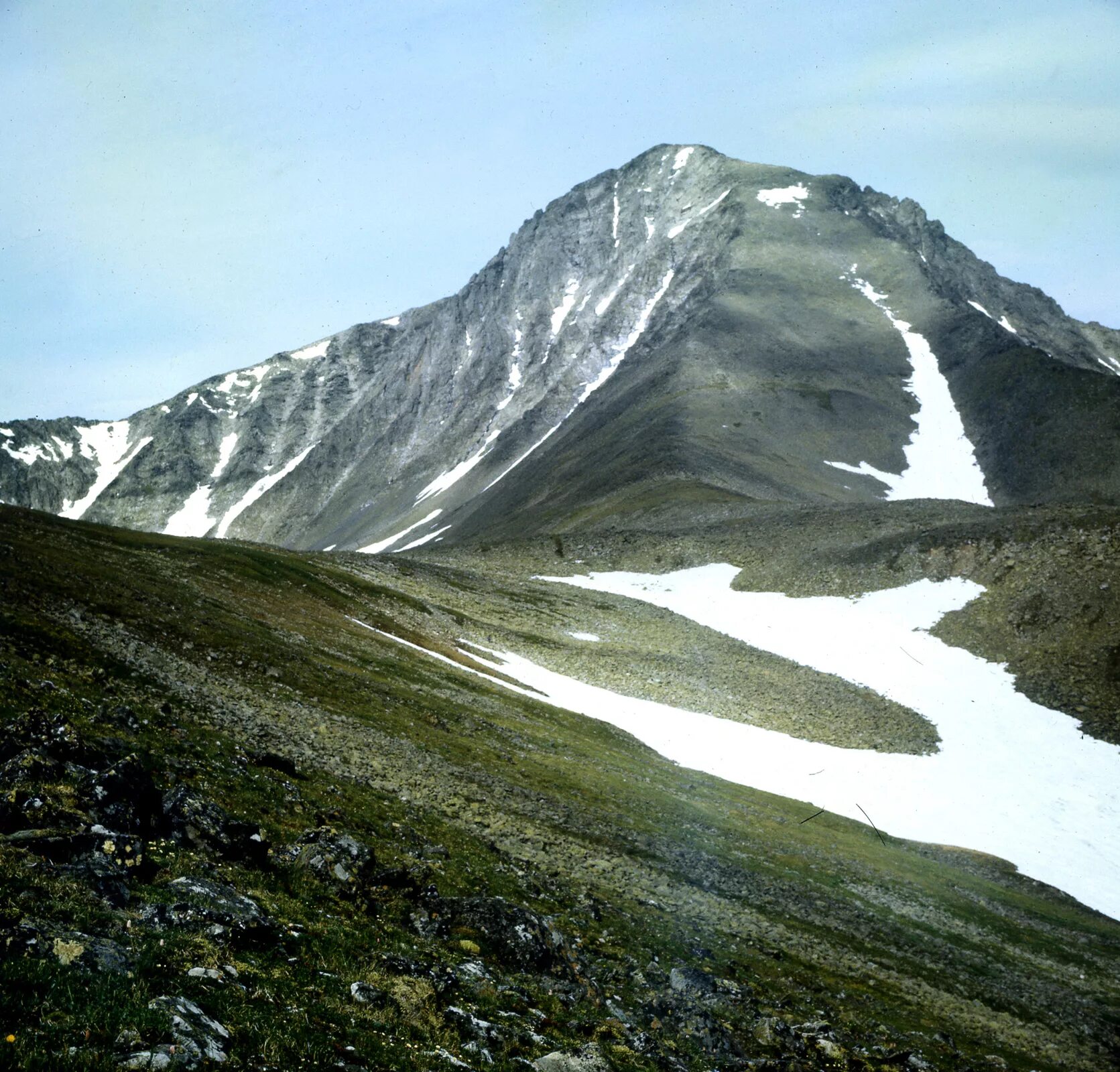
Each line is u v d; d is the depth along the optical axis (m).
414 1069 14.53
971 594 117.69
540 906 32.91
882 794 75.75
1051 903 59.50
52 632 41.25
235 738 38.00
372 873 26.48
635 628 115.38
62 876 16.78
